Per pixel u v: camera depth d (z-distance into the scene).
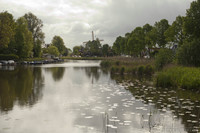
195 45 15.65
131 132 5.40
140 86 13.21
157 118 6.48
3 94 10.36
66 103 8.49
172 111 7.23
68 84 14.41
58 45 97.19
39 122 6.14
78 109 7.53
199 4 17.28
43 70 27.03
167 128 5.66
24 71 24.70
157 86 13.05
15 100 9.03
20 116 6.68
